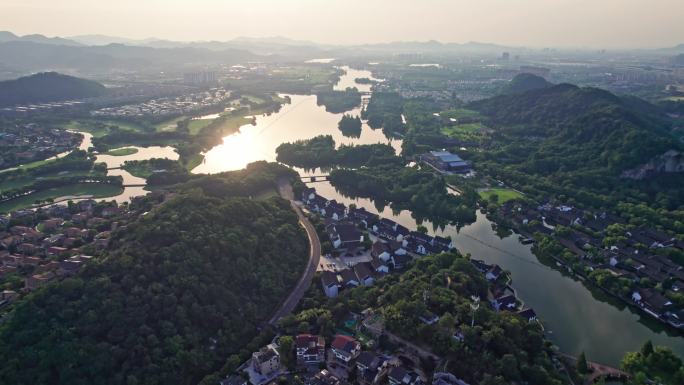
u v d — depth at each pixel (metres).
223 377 189.75
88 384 174.12
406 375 181.75
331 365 195.25
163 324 198.12
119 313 194.75
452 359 190.12
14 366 170.12
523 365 185.88
